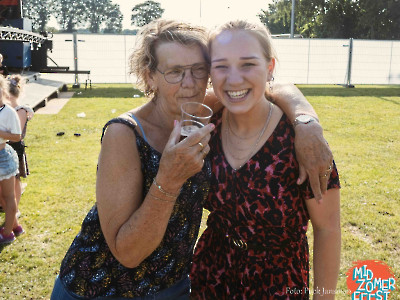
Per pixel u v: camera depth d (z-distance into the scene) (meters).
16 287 3.46
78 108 13.36
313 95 17.73
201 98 1.55
